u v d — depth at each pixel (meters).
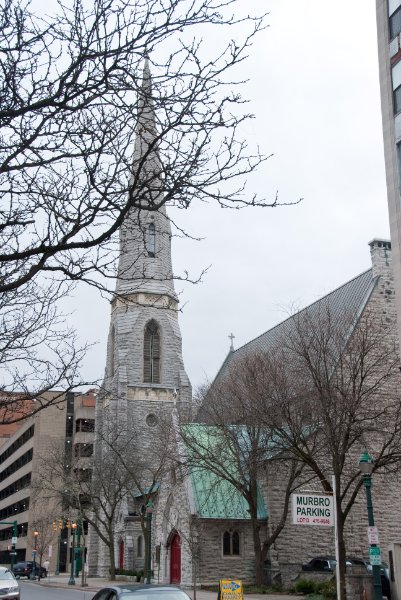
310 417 33.84
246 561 44.28
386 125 37.56
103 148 9.48
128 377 71.19
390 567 29.61
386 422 33.94
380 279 47.03
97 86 8.67
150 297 73.88
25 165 8.96
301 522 22.50
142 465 55.38
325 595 30.50
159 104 8.90
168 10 8.59
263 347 58.72
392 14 37.62
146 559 44.56
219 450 41.03
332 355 34.28
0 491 133.75
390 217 36.84
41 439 96.56
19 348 16.22
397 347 41.28
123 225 10.30
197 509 44.06
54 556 95.44
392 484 43.19
